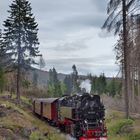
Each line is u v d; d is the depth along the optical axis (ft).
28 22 169.89
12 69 170.91
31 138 69.51
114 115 134.10
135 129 81.41
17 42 168.66
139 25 80.28
